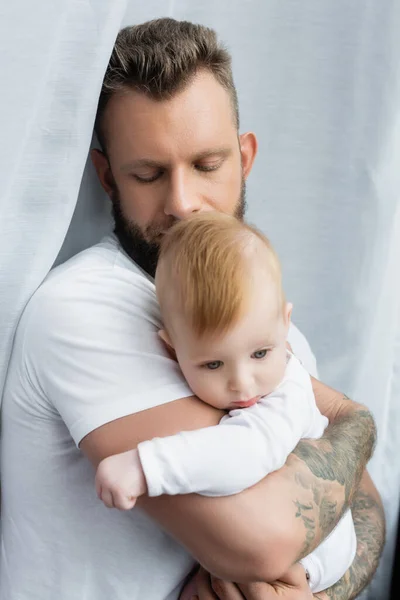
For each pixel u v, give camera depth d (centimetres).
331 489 95
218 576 91
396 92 146
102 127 110
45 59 98
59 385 95
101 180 116
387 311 159
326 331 157
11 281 101
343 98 146
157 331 98
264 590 95
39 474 104
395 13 143
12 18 96
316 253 153
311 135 147
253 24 139
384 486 167
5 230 100
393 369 163
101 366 93
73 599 103
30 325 98
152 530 102
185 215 106
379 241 154
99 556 103
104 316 96
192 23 125
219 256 89
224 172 109
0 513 112
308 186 149
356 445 105
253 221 149
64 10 98
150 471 82
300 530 90
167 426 91
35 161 101
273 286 91
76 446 102
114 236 114
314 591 106
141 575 102
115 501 82
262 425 90
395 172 151
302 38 142
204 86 105
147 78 103
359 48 144
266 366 93
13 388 102
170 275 91
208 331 88
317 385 123
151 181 107
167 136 104
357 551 117
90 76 101
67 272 101
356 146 149
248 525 87
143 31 108
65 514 104
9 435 105
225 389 92
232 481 86
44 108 100
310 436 105
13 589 107
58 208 104
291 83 144
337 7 142
